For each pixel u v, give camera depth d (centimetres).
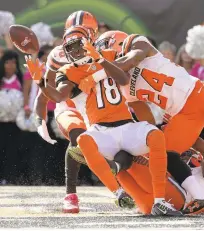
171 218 1309
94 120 1390
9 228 1159
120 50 1472
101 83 1396
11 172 2409
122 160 1352
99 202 1727
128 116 1388
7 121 2384
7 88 2372
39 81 1385
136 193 1399
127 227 1176
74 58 1405
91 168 1359
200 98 1459
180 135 1447
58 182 2408
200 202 1357
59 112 1576
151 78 1450
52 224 1223
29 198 1820
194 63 2322
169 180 1402
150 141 1334
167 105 1461
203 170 1427
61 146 2395
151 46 1447
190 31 2291
